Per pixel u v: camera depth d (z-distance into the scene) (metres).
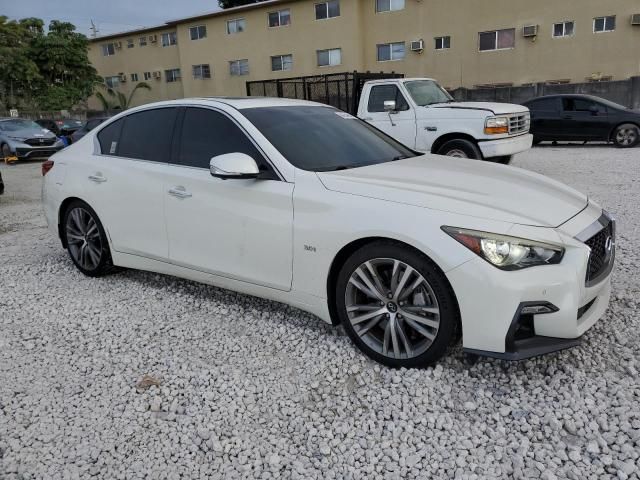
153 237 4.20
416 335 3.12
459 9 23.67
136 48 35.25
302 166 3.49
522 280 2.67
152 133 4.27
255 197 3.51
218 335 3.66
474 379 2.96
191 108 4.07
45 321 4.00
